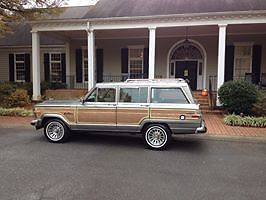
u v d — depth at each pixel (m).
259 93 12.17
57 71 21.39
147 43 18.78
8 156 6.73
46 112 8.25
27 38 22.22
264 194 4.64
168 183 5.09
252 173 5.68
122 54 19.22
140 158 6.71
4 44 21.94
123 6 16.94
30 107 15.17
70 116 8.15
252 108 11.94
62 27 15.61
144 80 8.07
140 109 7.65
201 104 14.39
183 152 7.31
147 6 16.33
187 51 18.27
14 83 18.75
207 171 5.78
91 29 15.21
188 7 15.02
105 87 8.00
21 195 4.50
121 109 7.78
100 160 6.51
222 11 13.34
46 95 17.14
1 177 5.30
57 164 6.15
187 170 5.84
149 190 4.77
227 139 8.82
